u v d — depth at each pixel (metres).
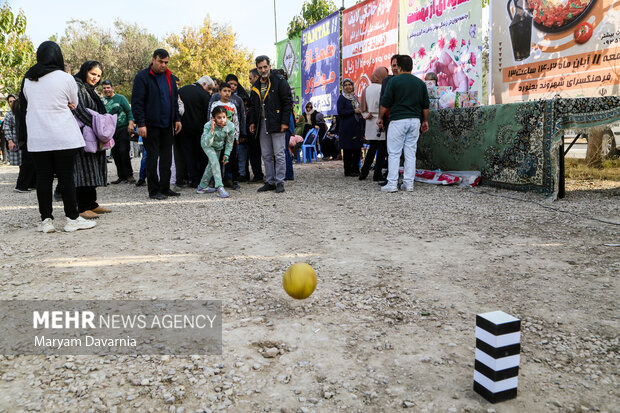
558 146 6.03
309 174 10.36
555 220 5.08
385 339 2.57
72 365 2.37
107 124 5.73
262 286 3.41
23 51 19.97
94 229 5.34
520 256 3.92
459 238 4.54
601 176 7.86
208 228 5.26
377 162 8.58
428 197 6.79
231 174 8.46
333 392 2.08
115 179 11.06
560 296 3.08
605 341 2.48
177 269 3.83
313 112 13.89
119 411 1.99
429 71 9.16
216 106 7.29
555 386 2.09
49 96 4.94
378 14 10.66
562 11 6.93
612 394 2.03
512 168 6.90
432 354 2.39
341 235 4.80
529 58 7.54
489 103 8.43
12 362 2.43
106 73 50.38
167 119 7.15
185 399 2.06
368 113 8.37
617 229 4.61
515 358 1.98
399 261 3.89
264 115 7.51
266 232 5.01
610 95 6.42
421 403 1.99
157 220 5.76
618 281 3.29
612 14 6.32
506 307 2.94
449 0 8.41
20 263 4.11
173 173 9.31
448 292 3.20
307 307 3.02
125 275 3.72
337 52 12.80
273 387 2.14
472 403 1.98
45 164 5.15
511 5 7.75
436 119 8.63
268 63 7.34
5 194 8.90
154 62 6.85
